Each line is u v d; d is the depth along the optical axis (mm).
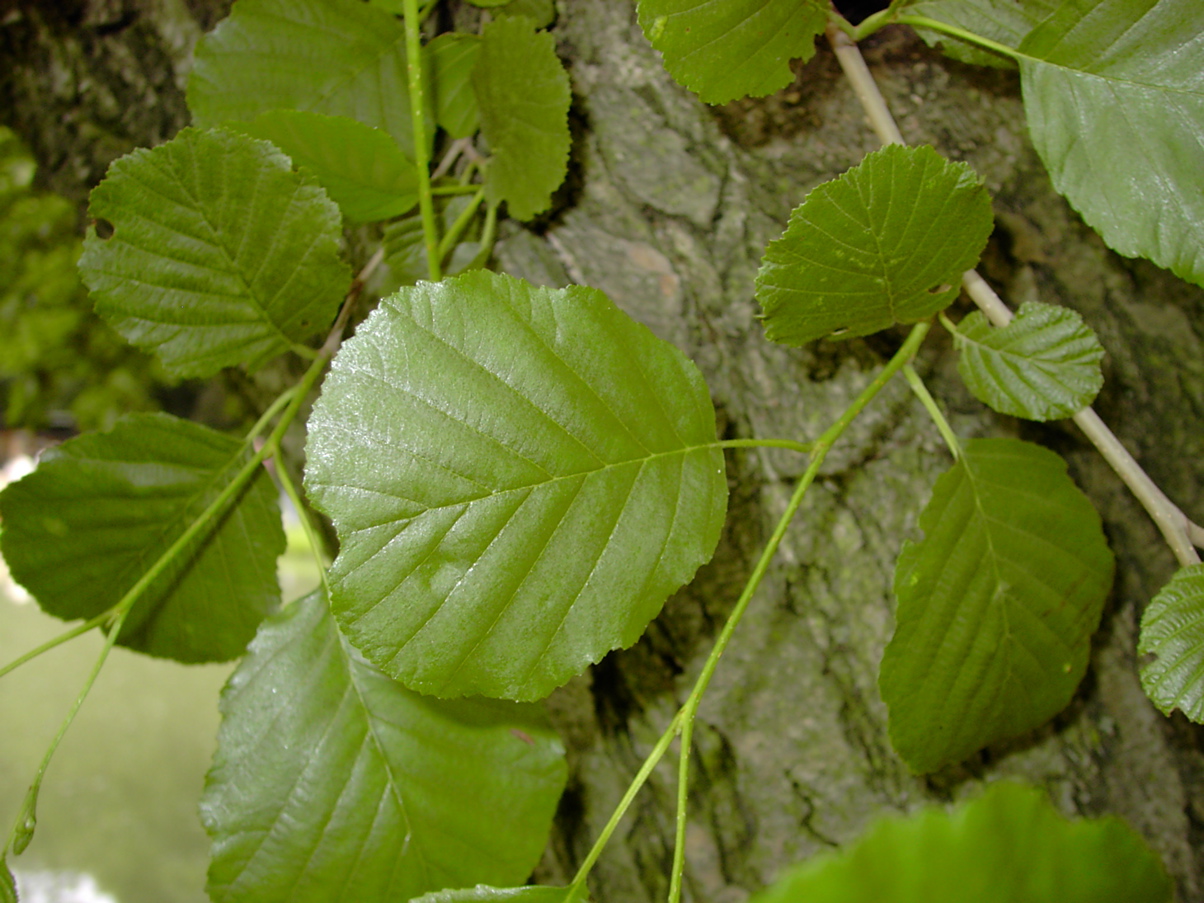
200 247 232
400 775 231
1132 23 214
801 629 294
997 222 288
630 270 293
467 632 195
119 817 1342
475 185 280
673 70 214
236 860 225
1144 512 287
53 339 947
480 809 230
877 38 293
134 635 253
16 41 364
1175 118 213
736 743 301
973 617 234
